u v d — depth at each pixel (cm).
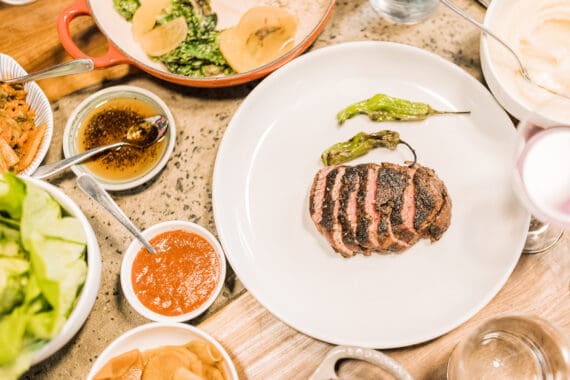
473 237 65
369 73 70
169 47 72
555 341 59
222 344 64
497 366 62
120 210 65
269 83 68
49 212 58
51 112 68
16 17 75
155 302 64
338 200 64
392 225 63
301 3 72
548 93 64
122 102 71
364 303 64
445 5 69
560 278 64
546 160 60
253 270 65
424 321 63
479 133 67
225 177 67
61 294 57
